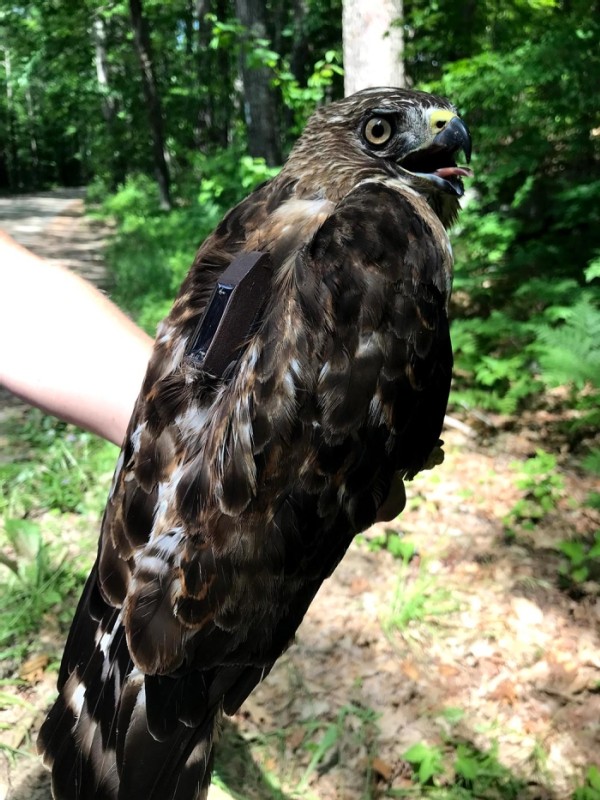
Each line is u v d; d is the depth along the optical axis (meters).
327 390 0.20
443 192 0.28
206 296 0.22
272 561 0.20
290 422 0.20
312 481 0.20
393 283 0.21
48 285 0.26
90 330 0.25
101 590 0.20
